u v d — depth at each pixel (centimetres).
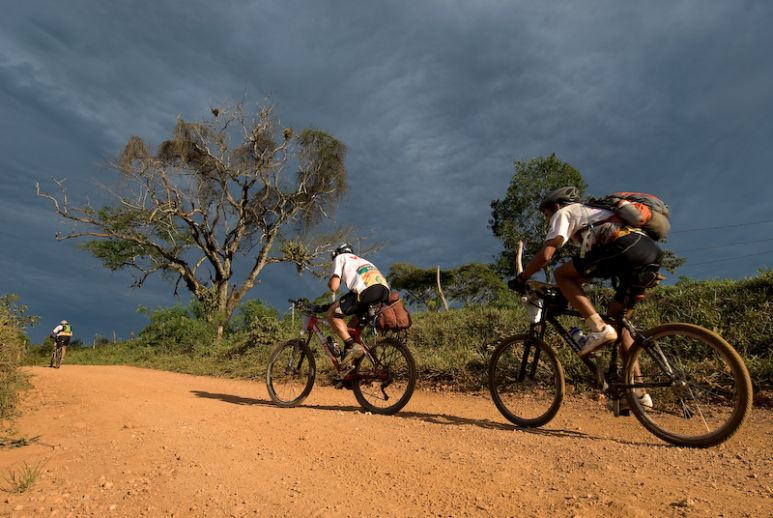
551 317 455
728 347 349
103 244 3450
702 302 704
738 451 341
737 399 343
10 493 298
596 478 279
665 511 230
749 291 709
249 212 3697
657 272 383
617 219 390
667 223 394
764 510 227
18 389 577
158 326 2317
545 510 239
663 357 379
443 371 770
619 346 416
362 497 269
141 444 387
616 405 412
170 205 3378
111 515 260
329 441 384
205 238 3556
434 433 421
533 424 467
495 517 236
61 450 398
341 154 3738
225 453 355
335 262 574
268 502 266
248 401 684
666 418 444
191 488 289
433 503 257
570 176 3155
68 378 889
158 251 3509
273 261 3662
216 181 3622
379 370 560
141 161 3334
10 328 565
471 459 325
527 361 485
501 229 3247
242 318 2280
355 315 575
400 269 3284
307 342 639
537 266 420
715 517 221
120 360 2183
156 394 724
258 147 3541
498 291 2894
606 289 808
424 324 1025
